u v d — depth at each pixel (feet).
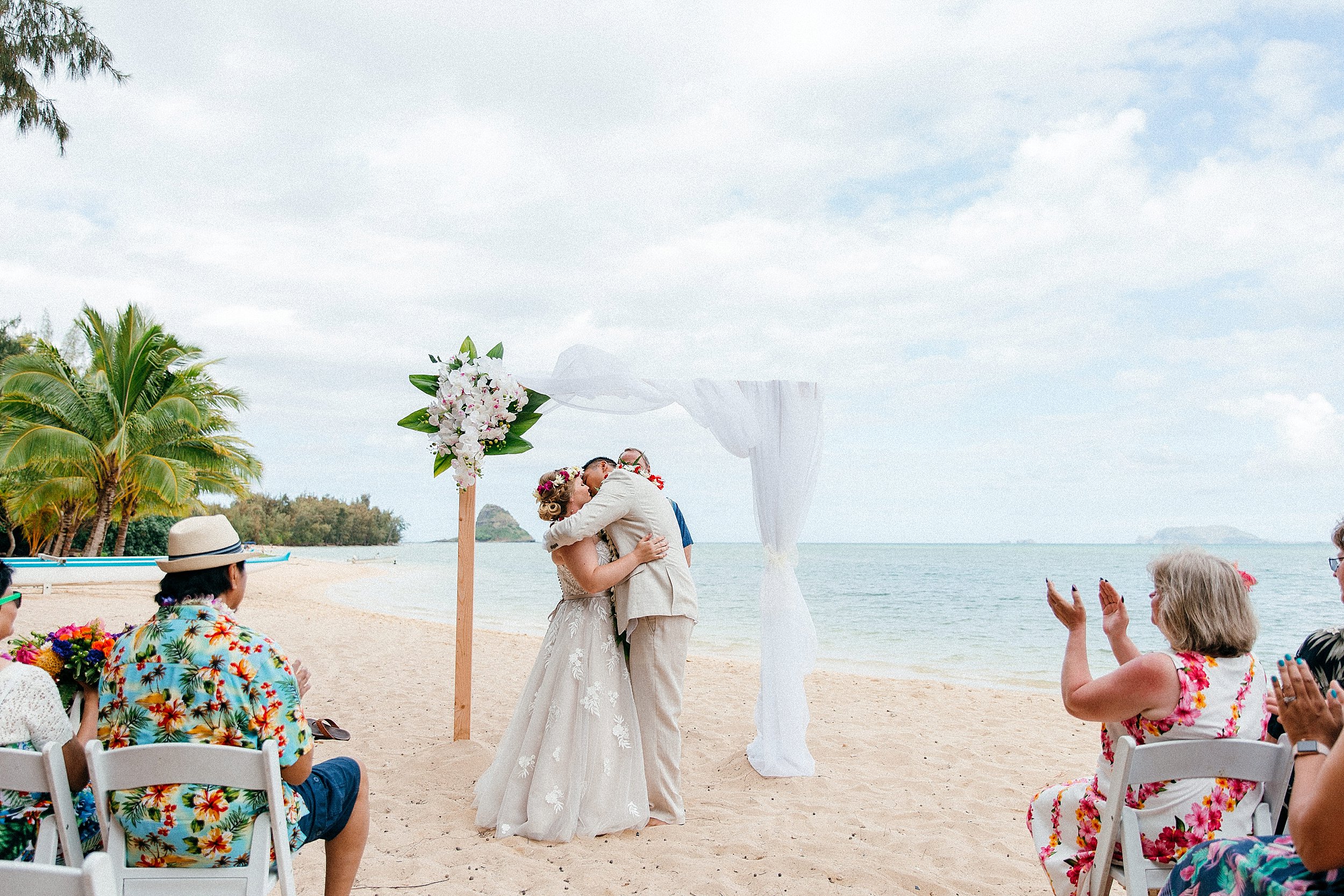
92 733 8.30
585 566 13.34
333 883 9.45
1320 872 5.42
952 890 11.44
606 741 13.58
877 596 89.76
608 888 11.30
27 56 40.22
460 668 18.19
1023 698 26.68
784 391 17.39
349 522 369.50
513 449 17.61
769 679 17.19
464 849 12.57
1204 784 7.79
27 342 114.11
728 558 220.64
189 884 7.43
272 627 45.11
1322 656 7.68
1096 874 7.99
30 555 87.56
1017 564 172.45
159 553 98.99
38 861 7.22
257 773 7.20
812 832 13.64
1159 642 53.21
